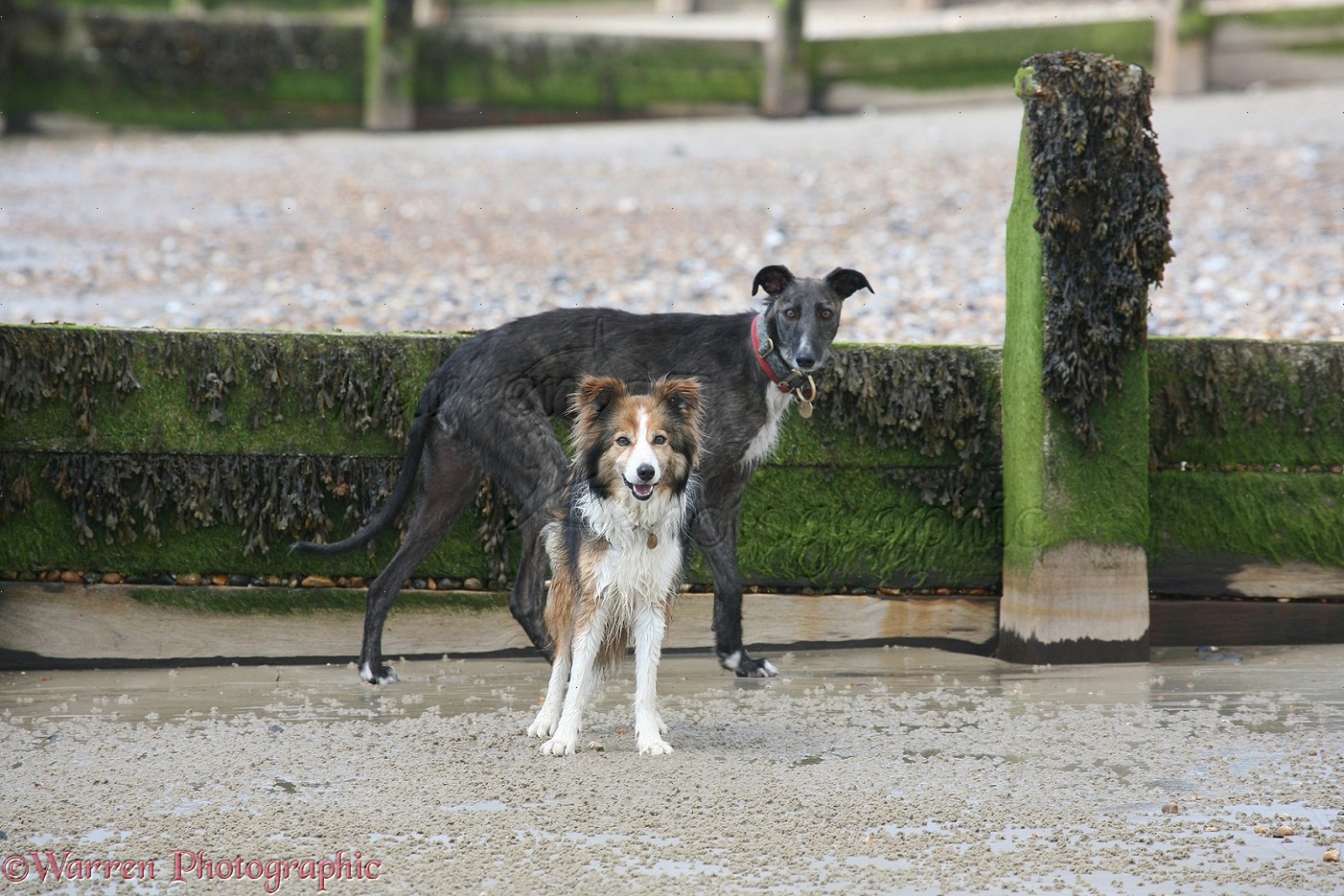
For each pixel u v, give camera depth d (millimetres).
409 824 5629
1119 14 26750
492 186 19125
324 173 19547
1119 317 8773
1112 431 8852
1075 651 8938
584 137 21766
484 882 5008
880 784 6184
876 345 9430
